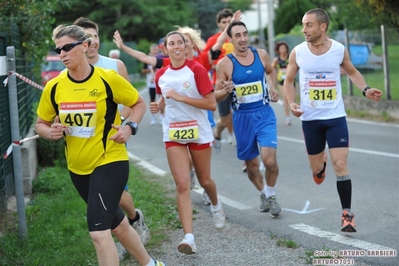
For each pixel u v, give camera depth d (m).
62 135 9.10
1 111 14.84
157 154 23.64
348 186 12.27
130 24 102.81
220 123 21.30
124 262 11.03
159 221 13.59
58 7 21.66
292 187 16.91
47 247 11.76
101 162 9.03
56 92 9.05
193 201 15.85
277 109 38.22
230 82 13.27
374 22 32.25
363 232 12.41
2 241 11.96
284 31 77.75
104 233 8.72
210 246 11.89
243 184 17.77
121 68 12.09
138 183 17.52
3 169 14.59
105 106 9.02
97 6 99.19
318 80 12.73
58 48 8.77
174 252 11.58
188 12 109.31
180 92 11.89
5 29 16.95
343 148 12.53
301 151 22.61
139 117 9.30
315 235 12.35
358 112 32.59
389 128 27.08
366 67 33.75
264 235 12.49
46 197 16.16
